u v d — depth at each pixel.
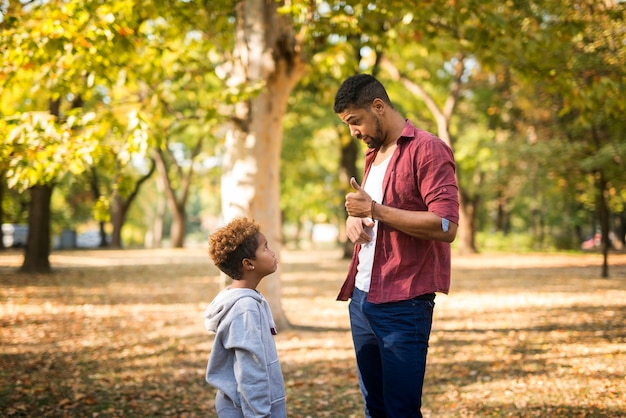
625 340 7.63
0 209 27.08
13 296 12.23
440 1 7.45
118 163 7.17
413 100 25.89
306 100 19.17
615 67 9.30
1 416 4.80
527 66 8.37
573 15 8.32
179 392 5.64
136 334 8.52
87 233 52.00
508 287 14.07
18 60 6.64
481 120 26.20
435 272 2.96
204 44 9.34
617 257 26.14
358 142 22.62
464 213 29.58
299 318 9.89
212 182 39.91
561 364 6.43
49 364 6.64
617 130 15.05
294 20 9.09
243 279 2.89
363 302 3.05
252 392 2.65
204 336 8.38
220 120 8.16
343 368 6.54
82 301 11.77
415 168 2.93
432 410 5.00
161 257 26.38
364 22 8.15
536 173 22.23
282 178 29.70
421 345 2.94
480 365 6.55
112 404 5.23
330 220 51.81
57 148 6.25
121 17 6.84
